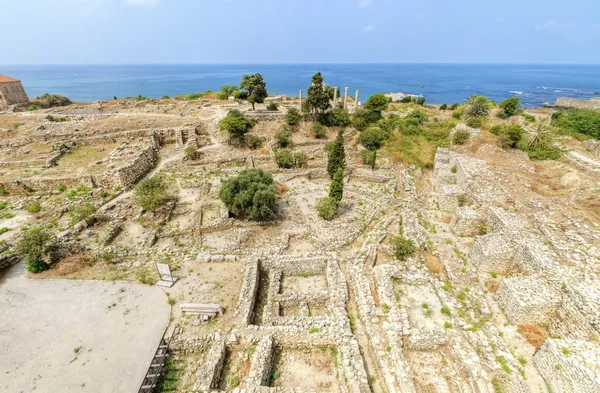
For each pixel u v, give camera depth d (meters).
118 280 19.83
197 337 15.98
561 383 12.57
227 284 19.81
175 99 82.00
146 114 54.91
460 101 157.50
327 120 53.72
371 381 14.21
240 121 44.84
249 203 26.41
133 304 17.91
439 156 40.25
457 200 29.41
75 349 15.08
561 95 175.88
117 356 14.84
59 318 16.81
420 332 15.95
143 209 27.66
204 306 17.44
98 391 13.33
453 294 18.84
